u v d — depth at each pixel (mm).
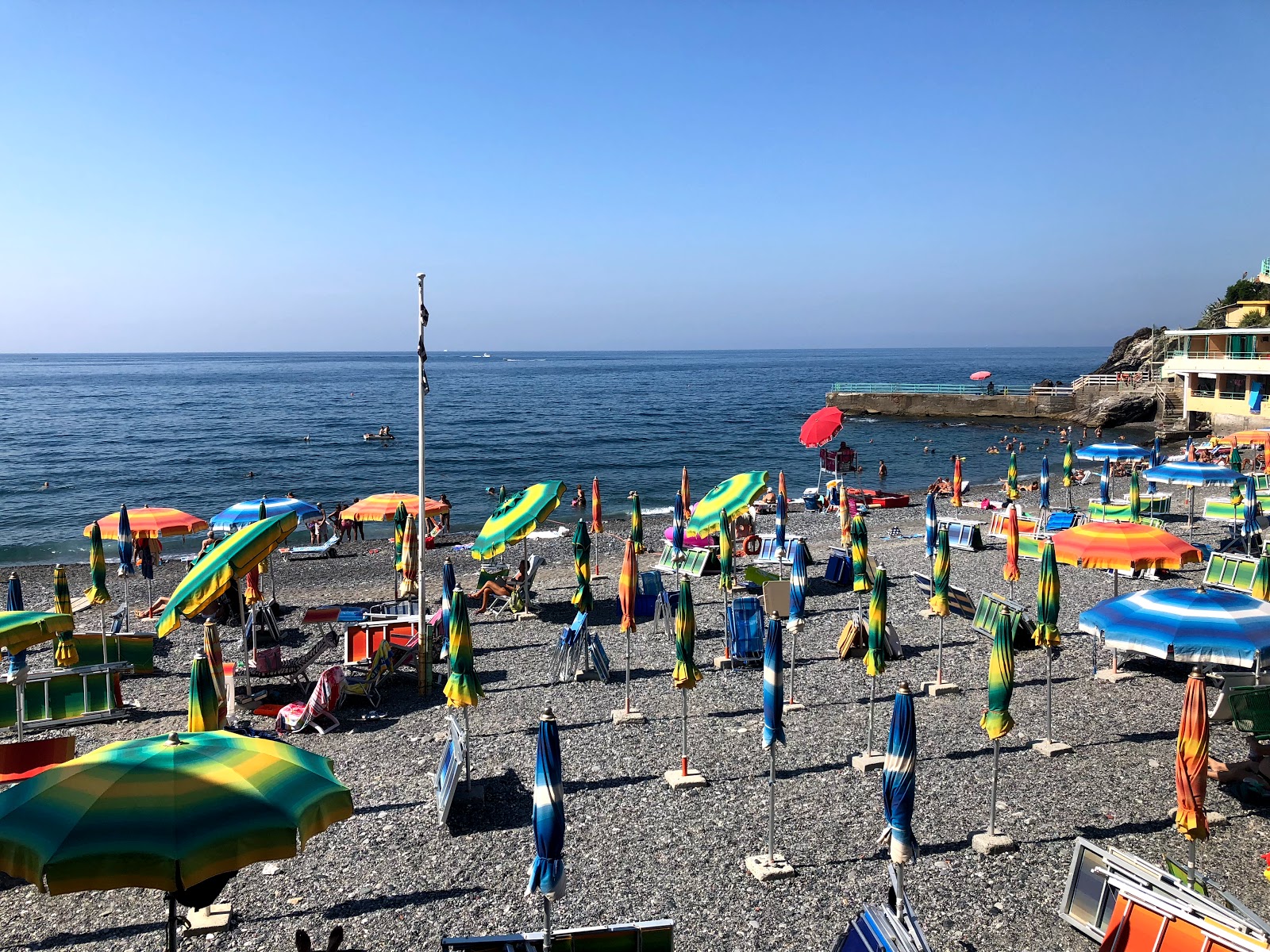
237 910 9211
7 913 9227
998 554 26016
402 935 8734
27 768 11508
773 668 9641
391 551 31000
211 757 7242
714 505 21047
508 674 16484
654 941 7824
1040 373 186250
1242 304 61938
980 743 12891
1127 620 12273
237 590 20531
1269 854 9375
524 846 10375
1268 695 11336
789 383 162875
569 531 32938
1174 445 57812
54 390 147000
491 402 117000
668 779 11883
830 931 8688
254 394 135125
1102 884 8508
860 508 34406
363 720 14500
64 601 16594
